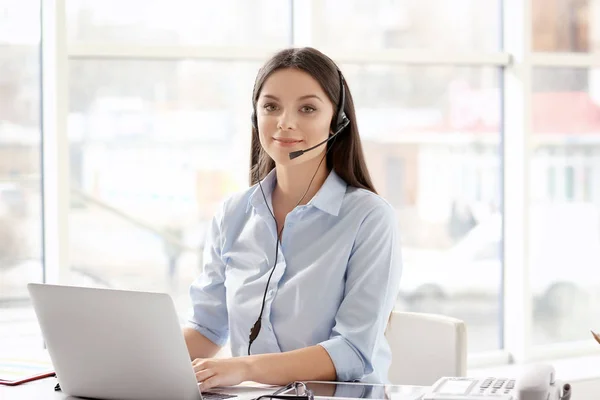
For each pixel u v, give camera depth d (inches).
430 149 188.7
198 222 173.5
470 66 190.5
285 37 178.1
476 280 194.4
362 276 106.5
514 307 193.9
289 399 87.5
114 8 163.0
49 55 156.0
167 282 171.9
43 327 92.4
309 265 109.3
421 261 190.1
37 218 160.4
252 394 93.4
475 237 193.8
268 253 112.4
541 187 197.8
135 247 168.9
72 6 159.5
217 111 172.7
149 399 90.5
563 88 197.3
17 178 158.7
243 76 173.8
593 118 200.7
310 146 108.6
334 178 113.2
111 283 167.3
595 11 198.2
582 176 201.2
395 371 120.8
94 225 165.3
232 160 174.9
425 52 183.3
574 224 201.5
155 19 166.6
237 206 118.3
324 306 107.7
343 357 101.6
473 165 192.5
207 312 118.5
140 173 167.9
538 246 198.7
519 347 193.6
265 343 109.4
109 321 87.7
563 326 202.4
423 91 186.9
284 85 108.3
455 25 189.3
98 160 164.2
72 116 161.3
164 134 169.2
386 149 185.0
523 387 78.8
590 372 185.8
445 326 115.5
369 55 178.4
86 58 161.0
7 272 159.0
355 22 181.3
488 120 193.0
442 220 191.0
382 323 106.5
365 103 182.4
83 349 90.7
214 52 167.5
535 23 193.2
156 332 85.9
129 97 165.6
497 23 192.9
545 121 196.2
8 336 159.0
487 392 83.4
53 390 97.0
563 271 201.5
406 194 187.6
